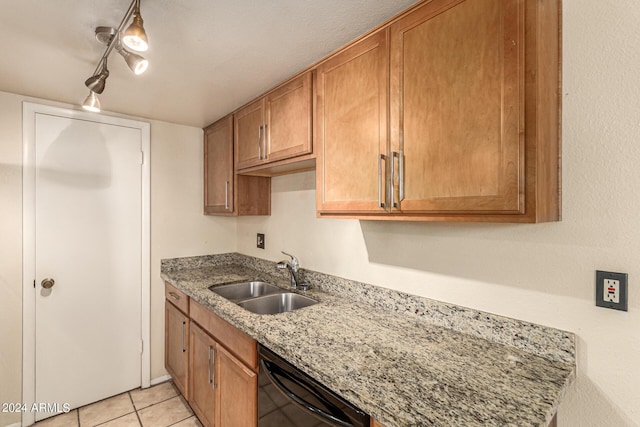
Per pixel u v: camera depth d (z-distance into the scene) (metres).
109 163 2.28
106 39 1.31
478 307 1.25
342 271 1.83
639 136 0.90
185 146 2.63
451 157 1.00
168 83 1.78
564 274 1.03
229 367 1.55
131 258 2.38
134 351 2.40
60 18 1.19
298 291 1.92
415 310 1.44
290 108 1.69
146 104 2.12
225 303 1.68
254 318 1.45
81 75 1.68
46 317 2.05
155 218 2.49
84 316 2.19
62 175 2.10
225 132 2.36
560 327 1.04
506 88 0.89
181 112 2.29
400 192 1.13
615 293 0.94
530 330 1.10
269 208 2.43
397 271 1.54
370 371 0.97
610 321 0.95
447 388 0.88
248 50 1.44
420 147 1.08
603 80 0.95
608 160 0.95
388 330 1.30
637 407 0.91
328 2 1.11
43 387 2.04
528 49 0.85
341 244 1.84
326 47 1.41
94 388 2.23
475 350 1.12
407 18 1.12
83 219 2.18
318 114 1.52
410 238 1.48
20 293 1.97
